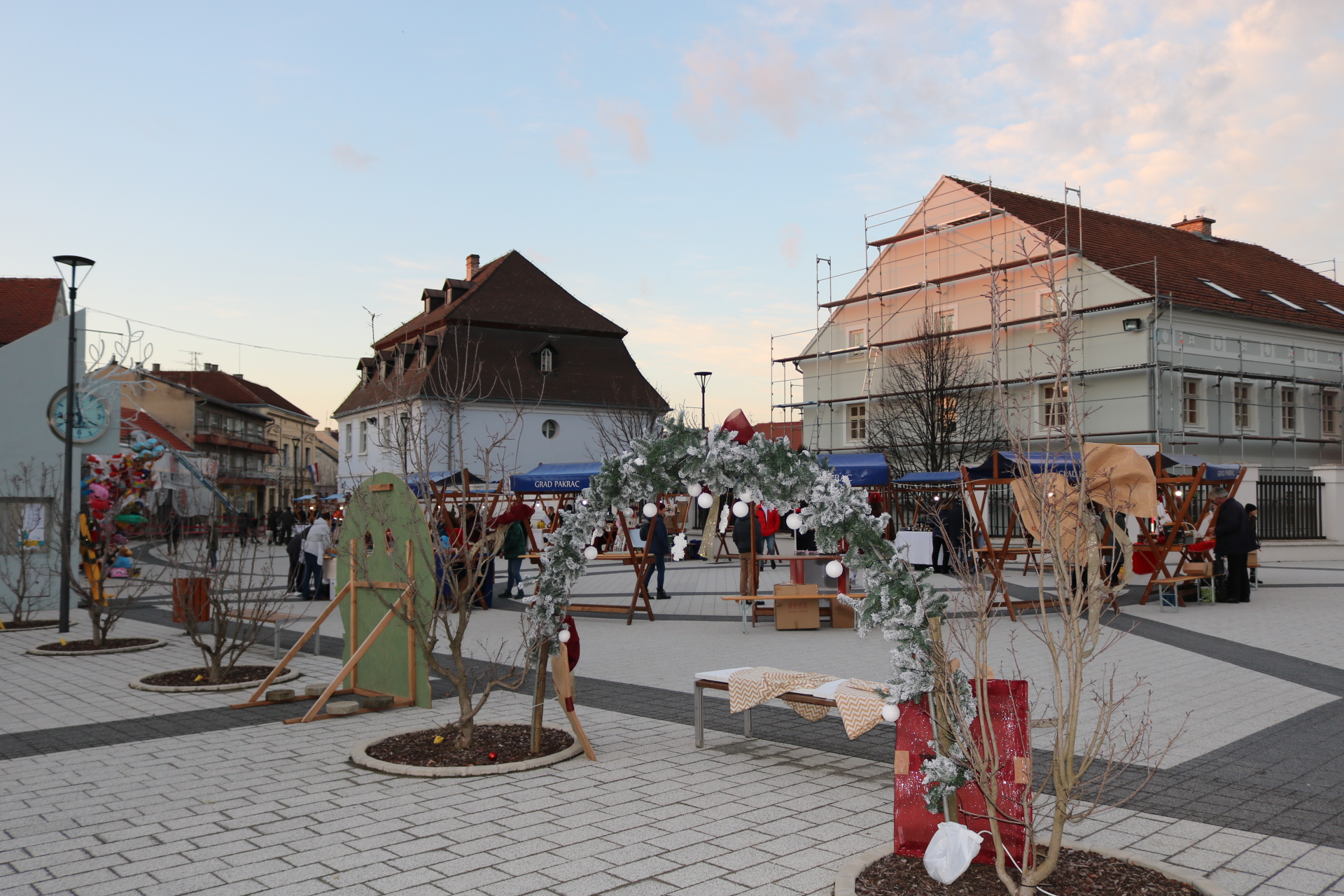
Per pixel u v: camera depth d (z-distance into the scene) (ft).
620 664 36.22
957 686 14.57
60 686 32.71
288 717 27.37
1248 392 112.16
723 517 19.95
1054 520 13.16
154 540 46.21
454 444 127.03
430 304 157.99
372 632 28.50
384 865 15.30
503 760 21.53
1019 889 12.85
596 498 21.67
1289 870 14.61
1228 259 133.69
